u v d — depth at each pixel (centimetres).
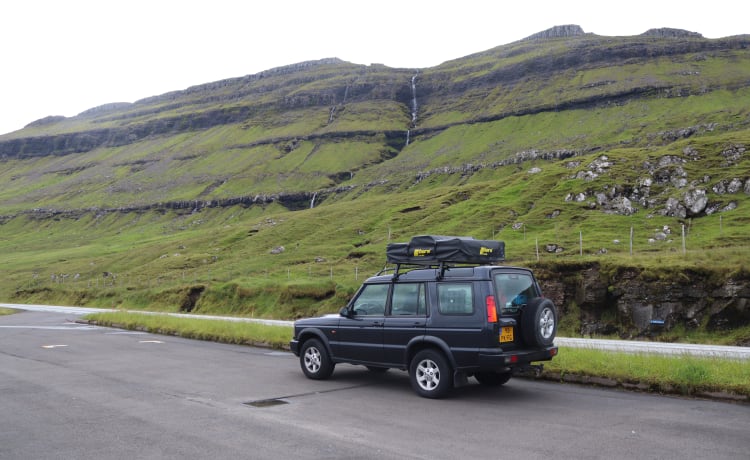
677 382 1002
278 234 8950
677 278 2500
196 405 950
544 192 7300
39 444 723
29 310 4828
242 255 7850
